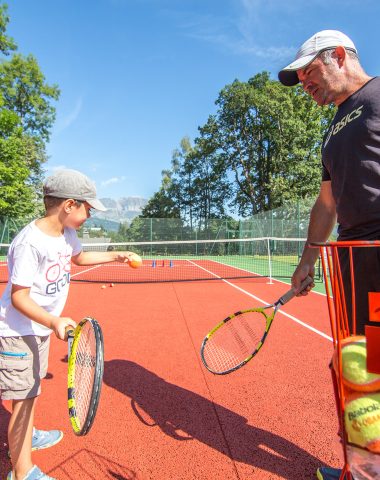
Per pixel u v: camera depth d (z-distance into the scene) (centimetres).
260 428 274
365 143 193
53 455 242
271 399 321
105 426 277
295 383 354
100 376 141
